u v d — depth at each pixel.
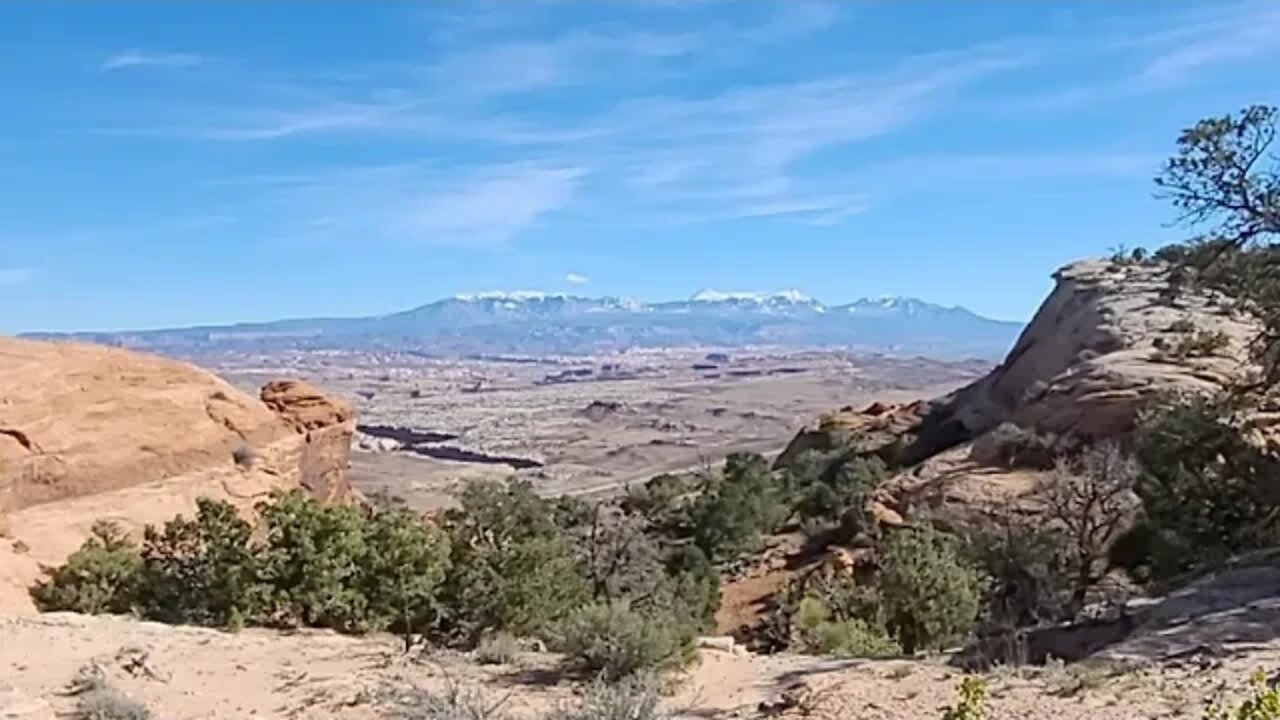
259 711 12.23
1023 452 47.38
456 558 18.42
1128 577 29.89
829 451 72.38
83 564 21.05
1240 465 27.69
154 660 14.39
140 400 29.91
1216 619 15.09
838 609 28.69
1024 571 27.92
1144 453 32.09
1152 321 55.81
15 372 27.47
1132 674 12.44
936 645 22.84
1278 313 23.17
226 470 30.98
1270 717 5.84
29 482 26.20
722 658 15.73
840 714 11.73
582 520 34.62
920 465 52.34
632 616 14.34
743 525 49.59
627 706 10.10
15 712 10.30
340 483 37.81
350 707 12.27
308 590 18.59
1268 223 22.34
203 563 20.27
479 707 10.85
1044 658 15.62
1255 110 22.17
